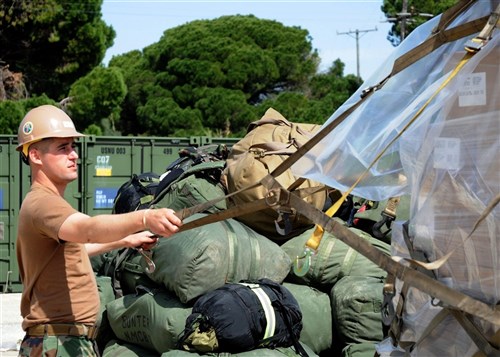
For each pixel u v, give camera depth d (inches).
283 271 193.8
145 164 462.6
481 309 101.0
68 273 143.2
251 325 172.6
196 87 1552.7
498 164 103.0
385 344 128.9
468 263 105.7
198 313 175.3
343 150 119.3
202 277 181.9
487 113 104.1
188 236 187.3
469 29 107.1
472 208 105.0
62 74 1167.0
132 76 1609.3
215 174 217.0
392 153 117.3
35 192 142.7
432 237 109.4
